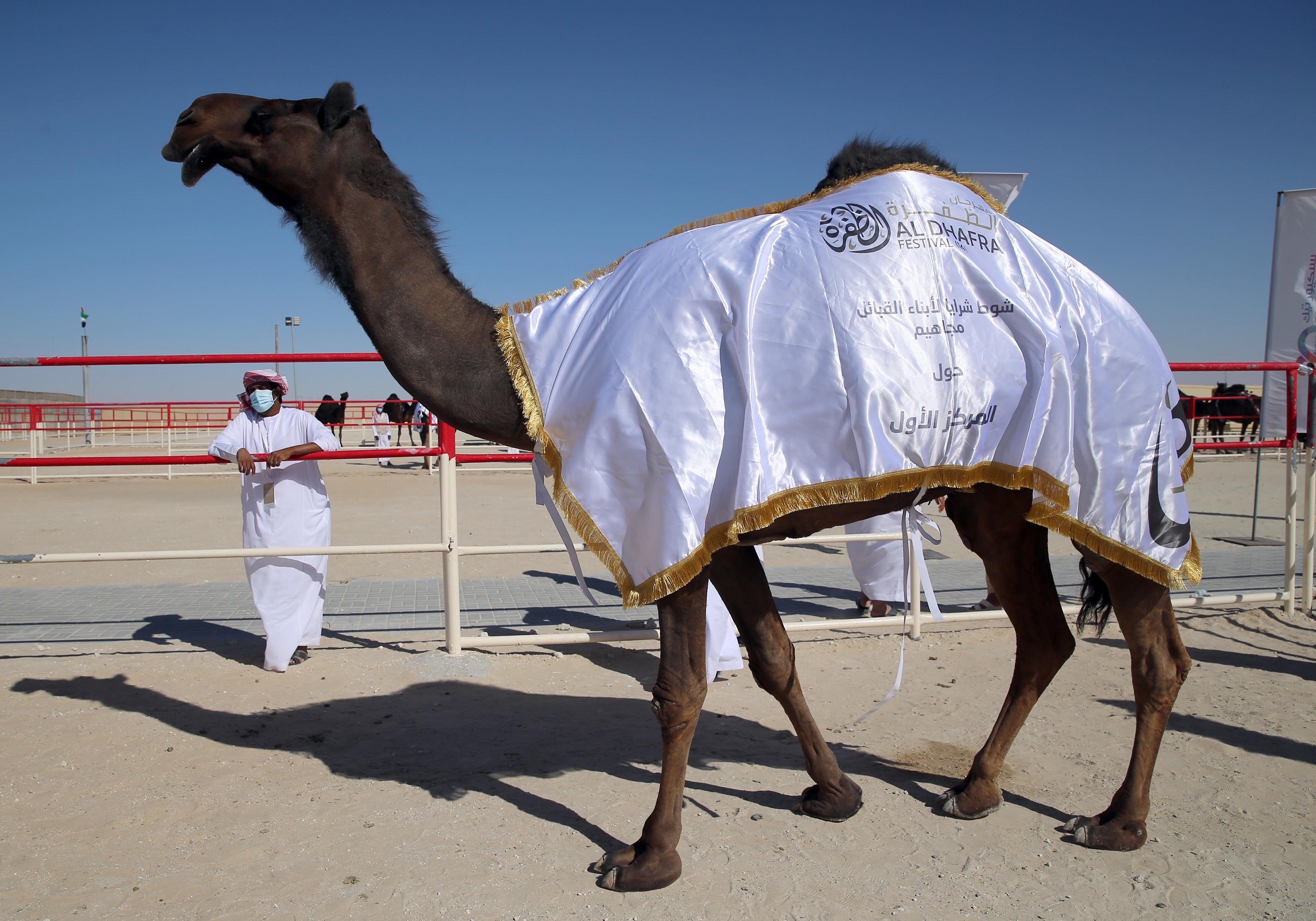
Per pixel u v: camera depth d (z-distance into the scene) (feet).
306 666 18.39
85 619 22.26
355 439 99.04
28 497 49.60
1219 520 41.52
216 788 12.57
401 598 25.04
